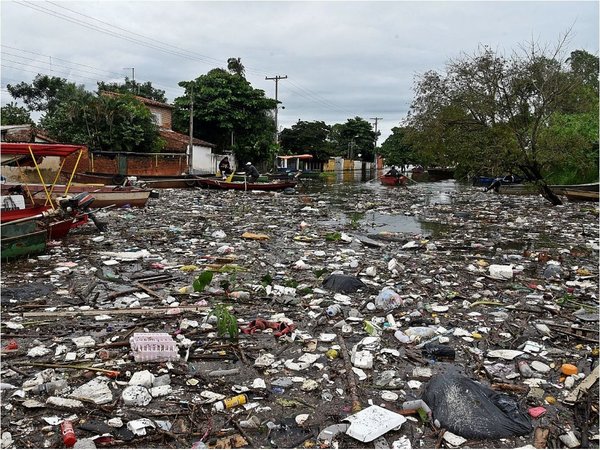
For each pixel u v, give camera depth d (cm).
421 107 2686
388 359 583
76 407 456
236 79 4366
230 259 1101
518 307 788
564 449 407
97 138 3106
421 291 867
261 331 662
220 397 484
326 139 7156
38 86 4084
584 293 866
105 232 1432
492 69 2339
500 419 442
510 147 2292
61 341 623
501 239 1446
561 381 531
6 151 1223
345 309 763
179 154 3344
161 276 944
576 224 1739
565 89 2231
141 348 564
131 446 405
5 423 432
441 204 2503
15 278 920
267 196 2758
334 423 446
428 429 436
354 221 1689
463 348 619
